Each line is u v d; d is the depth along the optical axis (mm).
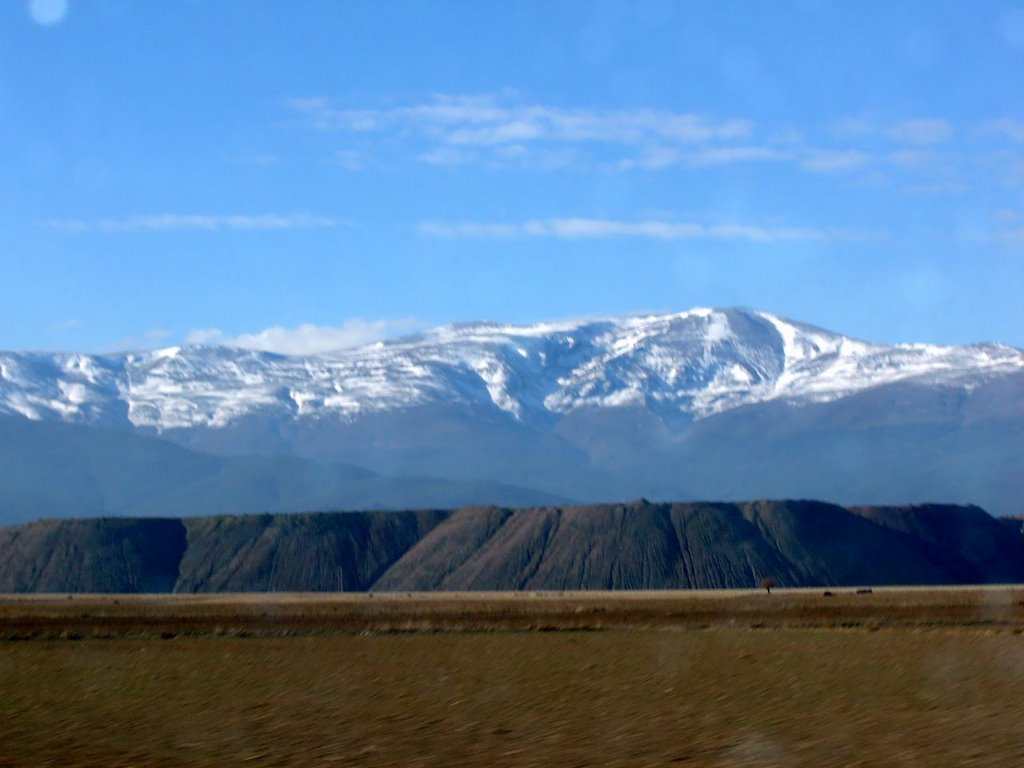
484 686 64375
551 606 143875
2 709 58188
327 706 57844
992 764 41875
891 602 141125
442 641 92312
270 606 155000
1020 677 65562
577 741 47469
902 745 45656
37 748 47625
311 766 43312
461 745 47000
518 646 86938
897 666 70875
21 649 89062
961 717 52281
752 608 133125
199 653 84562
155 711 57062
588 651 82438
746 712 54281
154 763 44344
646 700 58344
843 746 45562
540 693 61250
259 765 43656
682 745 46250
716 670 70125
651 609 133625
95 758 45469
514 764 43094
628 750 45438
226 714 55781
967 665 71125
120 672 73125
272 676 70000
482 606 147000
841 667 70750
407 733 49906
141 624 116688
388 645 89188
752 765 42219
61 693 63844
